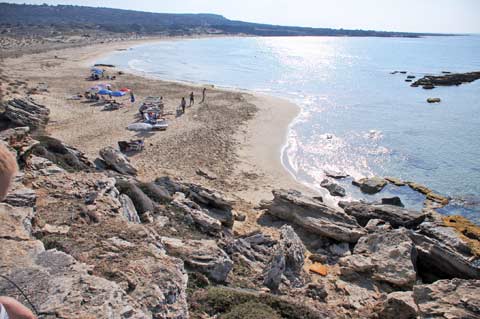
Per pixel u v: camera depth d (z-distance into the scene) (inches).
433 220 921.5
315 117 1895.9
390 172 1274.6
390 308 526.0
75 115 1656.0
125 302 237.8
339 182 1197.1
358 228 806.5
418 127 1771.7
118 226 455.5
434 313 467.5
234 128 1622.8
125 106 1873.8
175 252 502.6
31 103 1462.8
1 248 269.6
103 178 655.8
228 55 5408.5
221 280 500.1
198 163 1230.9
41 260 261.4
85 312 217.9
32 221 418.0
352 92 2635.3
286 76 3371.1
